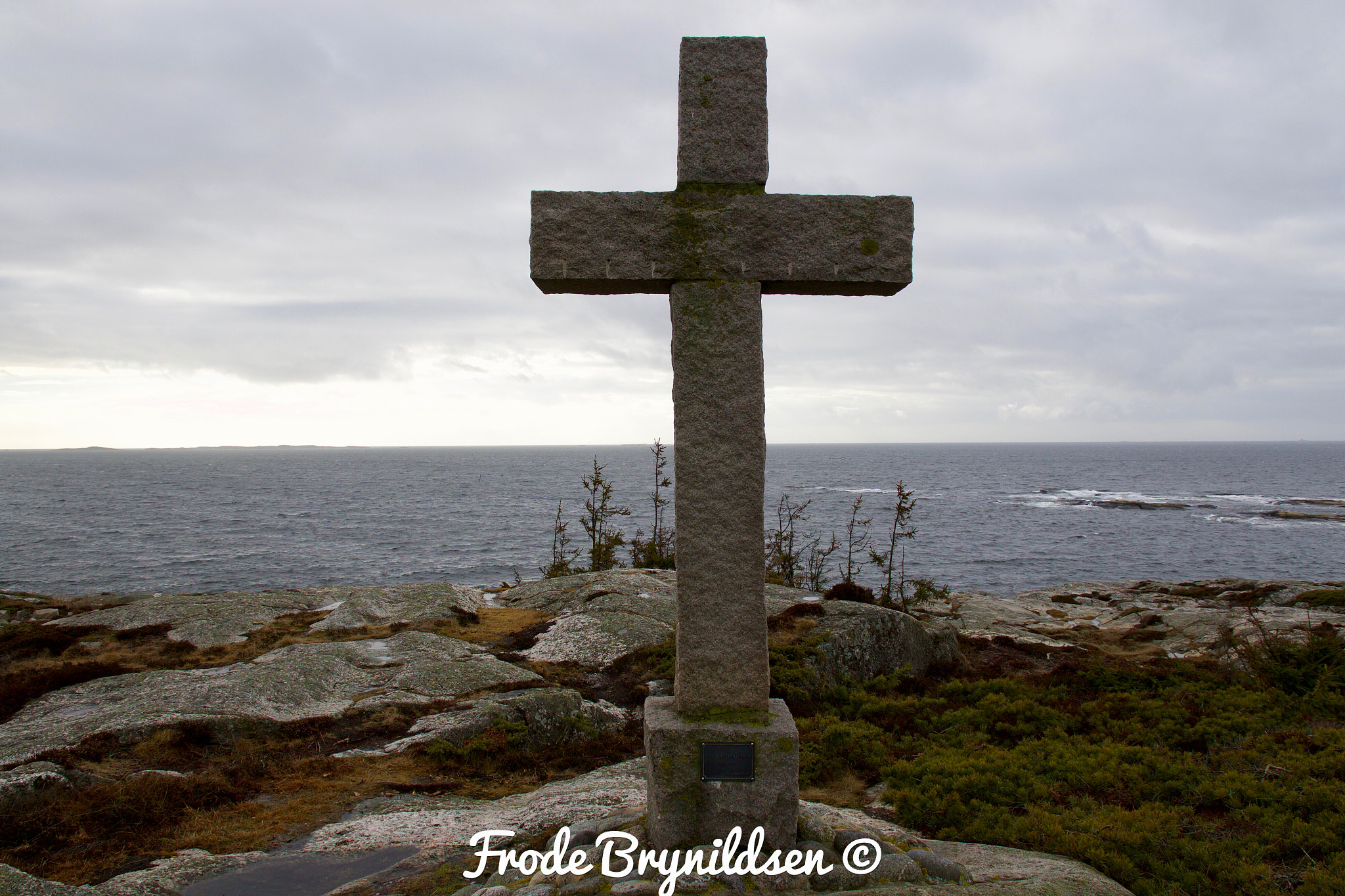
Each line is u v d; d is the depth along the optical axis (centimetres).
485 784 854
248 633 1552
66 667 1187
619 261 505
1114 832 571
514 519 8288
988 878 497
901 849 547
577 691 1187
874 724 1004
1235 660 1452
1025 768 742
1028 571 5153
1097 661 1419
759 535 512
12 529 7181
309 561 5459
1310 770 684
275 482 15800
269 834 681
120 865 617
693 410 509
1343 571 5234
